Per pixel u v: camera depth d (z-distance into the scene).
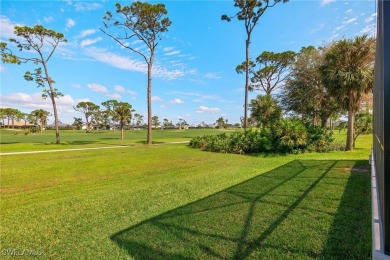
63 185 5.69
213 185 5.30
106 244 2.67
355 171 6.32
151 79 20.25
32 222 3.35
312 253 2.34
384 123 1.32
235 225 3.05
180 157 10.91
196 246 2.56
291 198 4.08
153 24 19.45
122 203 4.12
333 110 17.88
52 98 20.39
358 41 10.95
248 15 19.27
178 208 3.79
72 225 3.22
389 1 1.29
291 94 19.23
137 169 7.86
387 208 1.33
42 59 19.64
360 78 10.77
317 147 11.84
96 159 10.41
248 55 19.53
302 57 18.97
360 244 2.44
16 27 18.11
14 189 5.34
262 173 6.60
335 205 3.64
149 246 2.59
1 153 13.06
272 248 2.46
